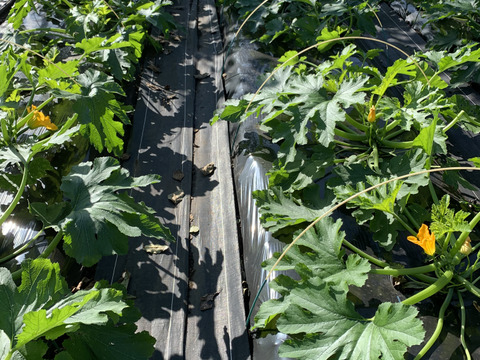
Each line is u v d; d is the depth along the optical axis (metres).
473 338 2.87
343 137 4.12
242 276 3.55
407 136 4.29
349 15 6.19
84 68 5.50
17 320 2.47
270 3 6.27
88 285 3.48
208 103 5.50
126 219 3.26
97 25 5.69
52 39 6.10
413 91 3.88
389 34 6.38
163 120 5.16
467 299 3.06
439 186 3.93
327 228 3.02
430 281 3.09
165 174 4.49
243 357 3.00
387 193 3.33
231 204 4.06
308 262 2.91
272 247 3.49
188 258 3.72
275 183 3.77
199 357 3.06
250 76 5.38
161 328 3.20
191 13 7.27
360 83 3.68
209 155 4.74
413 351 2.82
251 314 3.23
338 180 3.58
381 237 3.27
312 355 2.48
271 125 4.31
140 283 3.48
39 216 3.22
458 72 5.15
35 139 4.05
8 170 4.18
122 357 2.64
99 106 3.94
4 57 4.22
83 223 3.08
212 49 6.43
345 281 2.74
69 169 4.33
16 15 5.69
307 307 2.61
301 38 5.59
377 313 2.53
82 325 2.66
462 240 2.96
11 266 3.47
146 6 6.07
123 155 4.68
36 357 2.45
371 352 2.42
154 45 6.11
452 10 5.59
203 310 3.34
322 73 3.96
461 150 4.37
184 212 4.10
